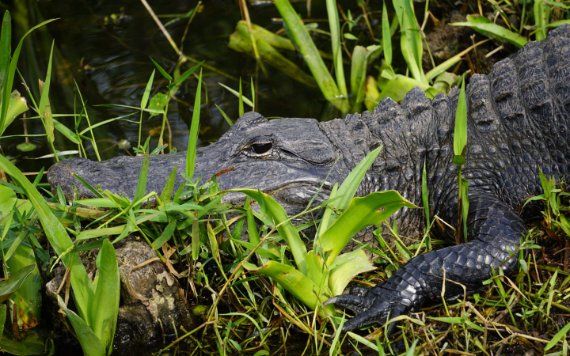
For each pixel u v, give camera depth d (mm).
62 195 6883
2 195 6699
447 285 6926
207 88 10984
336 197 6641
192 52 11773
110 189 7344
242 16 12227
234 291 7004
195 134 6621
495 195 7867
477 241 7102
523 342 6242
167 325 6973
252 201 7348
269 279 6844
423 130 8102
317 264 6469
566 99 7883
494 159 7984
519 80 8242
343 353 6484
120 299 6852
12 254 6777
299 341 6738
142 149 7961
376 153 6680
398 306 6734
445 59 11109
